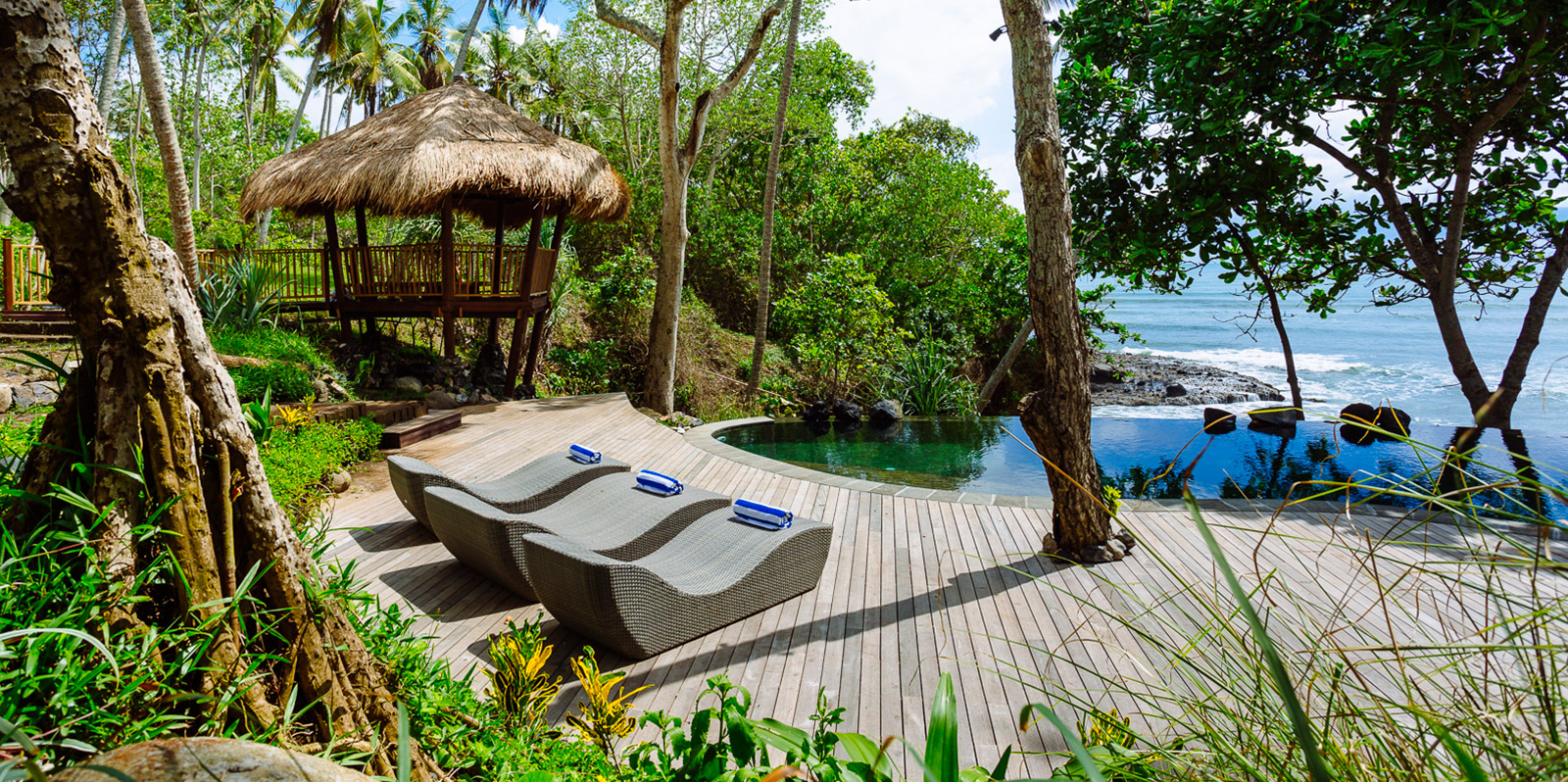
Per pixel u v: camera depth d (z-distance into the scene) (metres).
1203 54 9.07
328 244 10.92
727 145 23.05
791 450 10.23
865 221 22.86
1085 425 5.05
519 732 2.32
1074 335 5.00
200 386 1.78
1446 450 1.15
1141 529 5.62
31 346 8.02
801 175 23.94
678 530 4.66
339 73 30.53
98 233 1.66
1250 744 1.25
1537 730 1.06
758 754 2.66
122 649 1.54
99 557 1.62
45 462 1.79
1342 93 8.85
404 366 11.21
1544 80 8.17
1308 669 1.28
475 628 3.85
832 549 5.38
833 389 17.09
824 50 22.84
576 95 21.75
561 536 4.11
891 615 4.16
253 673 1.72
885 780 1.38
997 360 21.48
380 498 5.93
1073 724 2.94
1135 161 11.39
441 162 9.48
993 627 3.96
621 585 3.41
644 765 1.90
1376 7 8.51
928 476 8.67
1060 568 4.88
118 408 1.69
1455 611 3.31
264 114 31.70
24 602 1.56
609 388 15.10
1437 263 10.54
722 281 20.81
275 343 9.55
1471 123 8.76
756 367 15.27
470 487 5.05
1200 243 11.03
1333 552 4.64
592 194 10.89
